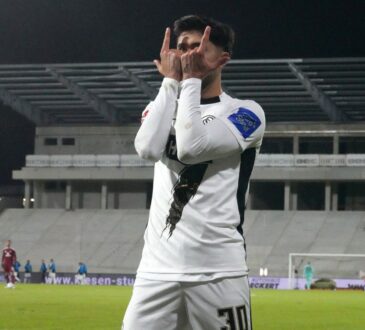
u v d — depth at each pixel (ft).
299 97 242.99
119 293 136.05
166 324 18.70
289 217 237.25
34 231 247.91
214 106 19.15
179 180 18.83
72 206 265.54
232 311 18.44
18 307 90.68
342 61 227.81
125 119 272.92
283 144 262.06
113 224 247.29
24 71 248.52
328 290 186.29
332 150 258.98
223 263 18.51
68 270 231.50
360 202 255.50
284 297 134.10
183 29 19.31
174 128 19.13
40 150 267.59
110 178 255.91
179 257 18.48
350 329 66.49
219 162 18.86
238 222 19.06
